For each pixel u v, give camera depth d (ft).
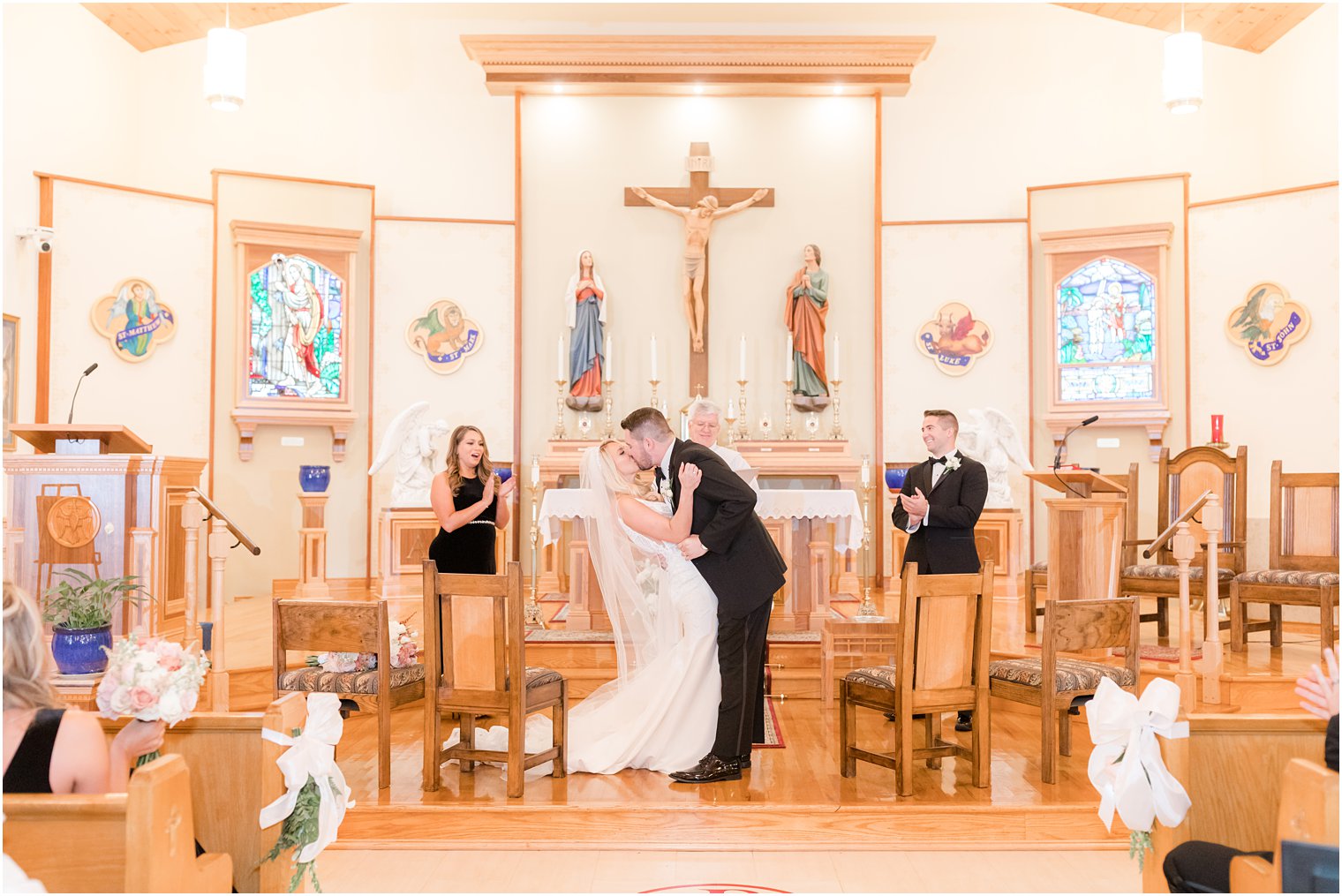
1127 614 13.93
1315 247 26.53
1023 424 30.09
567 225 31.30
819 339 30.71
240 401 28.32
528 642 18.92
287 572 29.12
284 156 30.53
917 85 31.60
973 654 13.43
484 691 13.01
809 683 19.20
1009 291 30.40
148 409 27.14
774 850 12.40
